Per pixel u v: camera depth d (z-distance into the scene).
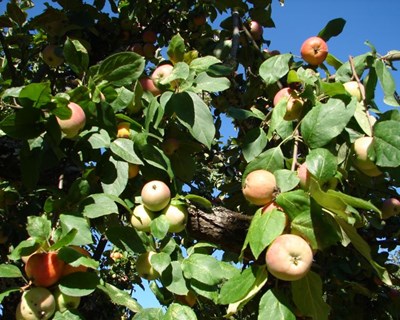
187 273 1.74
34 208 2.47
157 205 1.85
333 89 2.01
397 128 1.79
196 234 2.39
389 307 3.11
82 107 1.87
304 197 1.60
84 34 3.40
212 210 2.45
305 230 1.57
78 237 1.54
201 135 2.04
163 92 2.21
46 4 3.16
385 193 2.79
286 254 1.50
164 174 2.07
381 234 3.13
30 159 1.82
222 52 3.26
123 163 1.94
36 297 1.47
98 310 3.96
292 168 1.88
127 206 1.81
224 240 2.41
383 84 2.03
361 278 3.10
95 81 1.96
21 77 3.08
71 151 1.95
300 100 2.12
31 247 1.49
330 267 2.91
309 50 2.41
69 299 1.54
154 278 1.85
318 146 1.83
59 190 1.88
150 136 2.13
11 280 2.85
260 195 1.73
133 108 2.22
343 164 1.97
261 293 2.33
